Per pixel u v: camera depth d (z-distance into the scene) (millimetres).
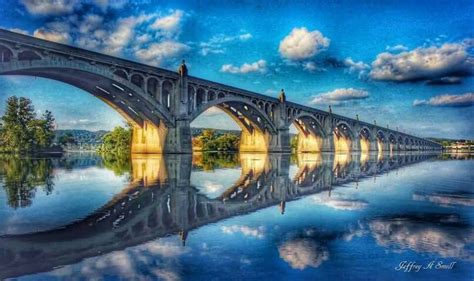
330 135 147250
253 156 84250
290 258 8859
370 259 8781
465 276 7742
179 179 28406
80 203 17062
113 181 26844
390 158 76000
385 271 8016
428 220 13039
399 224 12438
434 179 28406
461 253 9195
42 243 10344
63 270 8148
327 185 24297
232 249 9617
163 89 76625
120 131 138875
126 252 9438
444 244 9961
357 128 171250
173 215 14211
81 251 9547
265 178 29312
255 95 103375
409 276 7730
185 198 18594
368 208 15609
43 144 100438
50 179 28156
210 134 152125
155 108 71500
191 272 7957
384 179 28453
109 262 8664
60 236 11086
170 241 10453
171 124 76312
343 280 7520
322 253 9234
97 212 14875
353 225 12312
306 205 16391
